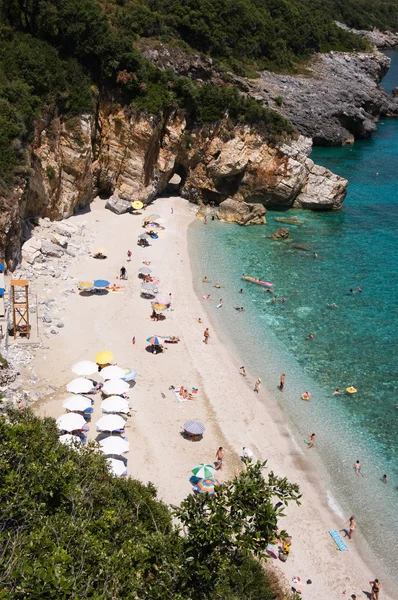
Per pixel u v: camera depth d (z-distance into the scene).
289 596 27.05
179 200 80.62
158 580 17.94
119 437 35.69
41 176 63.56
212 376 45.53
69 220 69.31
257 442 39.41
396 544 33.28
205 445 38.25
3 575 16.56
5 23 67.25
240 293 58.62
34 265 56.94
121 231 68.94
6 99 60.88
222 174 78.06
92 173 74.31
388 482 37.41
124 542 20.58
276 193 78.75
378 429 41.59
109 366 42.25
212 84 80.25
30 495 21.09
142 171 74.88
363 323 54.34
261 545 17.08
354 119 118.06
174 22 102.00
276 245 69.69
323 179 80.12
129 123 73.12
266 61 121.75
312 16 143.38
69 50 70.88
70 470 22.83
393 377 47.03
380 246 70.25
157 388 43.19
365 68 141.75
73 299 53.34
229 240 70.19
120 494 26.72
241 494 17.36
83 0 70.62
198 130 78.00
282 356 49.12
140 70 73.56
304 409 43.16
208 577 16.53
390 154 110.75
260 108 77.94
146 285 55.09
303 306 56.84
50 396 40.22
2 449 22.47
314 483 36.88
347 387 45.66
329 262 65.94
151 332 50.09
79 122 68.50
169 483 34.62
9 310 47.19
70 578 16.88
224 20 112.44
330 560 31.84
